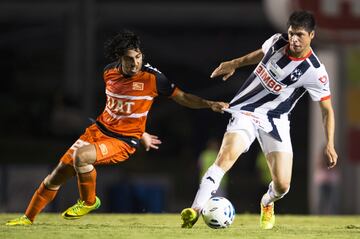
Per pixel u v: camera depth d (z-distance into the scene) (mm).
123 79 25516
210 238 22641
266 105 26203
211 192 24688
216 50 112312
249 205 88062
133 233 23891
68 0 92500
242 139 25500
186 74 116312
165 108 106500
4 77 106688
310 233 25312
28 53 110250
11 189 57438
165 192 64562
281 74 25672
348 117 68250
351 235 24766
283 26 63656
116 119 25828
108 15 96062
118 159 26016
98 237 22609
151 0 96250
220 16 97625
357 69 68125
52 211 56625
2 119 85625
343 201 66688
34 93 104000
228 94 110438
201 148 107188
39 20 100000
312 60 25594
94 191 26469
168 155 102438
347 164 67375
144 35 103625
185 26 109000
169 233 23953
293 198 93562
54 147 76438
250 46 111000
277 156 26078
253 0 96750
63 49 110438
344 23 64938
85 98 73625
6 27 110750
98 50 107938
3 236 22500
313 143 68562
